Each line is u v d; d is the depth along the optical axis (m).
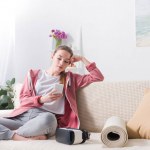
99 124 1.97
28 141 1.64
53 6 3.25
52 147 1.50
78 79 2.07
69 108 1.98
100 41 3.14
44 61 3.26
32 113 1.89
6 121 1.86
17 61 3.29
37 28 3.28
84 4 3.18
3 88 3.16
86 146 1.52
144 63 3.04
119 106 1.97
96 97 2.02
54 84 1.91
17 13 3.27
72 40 3.21
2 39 3.21
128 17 3.07
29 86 2.01
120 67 3.10
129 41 3.07
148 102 1.77
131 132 1.71
